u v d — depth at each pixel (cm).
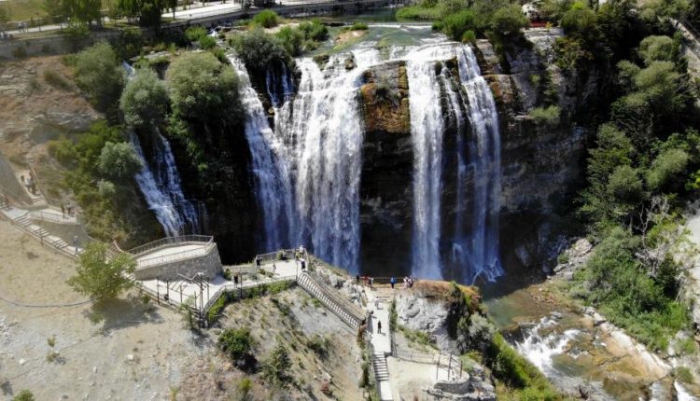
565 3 9694
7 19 8044
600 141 8925
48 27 8212
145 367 4728
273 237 7988
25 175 6475
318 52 8781
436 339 6203
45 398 4481
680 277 7512
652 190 8556
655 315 7338
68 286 5444
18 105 6800
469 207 8575
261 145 7750
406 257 8388
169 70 7600
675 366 6762
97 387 4591
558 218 8919
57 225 5947
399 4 12862
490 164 8512
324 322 5822
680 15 10281
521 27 8862
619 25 9594
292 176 7912
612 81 9431
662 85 8856
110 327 5053
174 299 5409
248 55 7894
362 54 8375
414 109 7969
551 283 8206
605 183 8744
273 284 5894
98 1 8419
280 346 5144
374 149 7831
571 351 7012
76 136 6919
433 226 8381
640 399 6347
